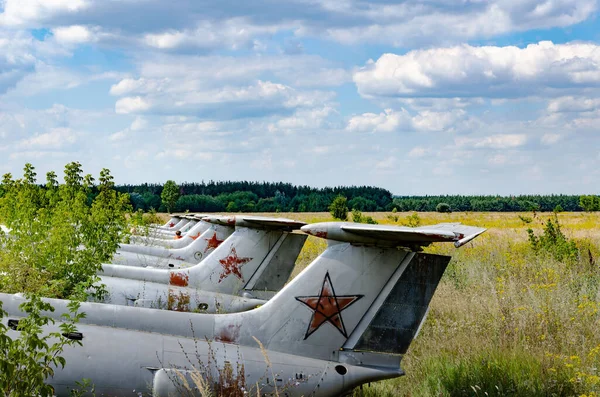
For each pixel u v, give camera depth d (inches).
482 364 394.9
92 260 495.5
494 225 2132.1
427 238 274.4
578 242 1057.5
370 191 5300.2
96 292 438.6
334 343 307.6
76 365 279.9
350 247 307.9
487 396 353.4
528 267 747.4
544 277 673.0
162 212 3491.6
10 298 317.4
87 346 287.0
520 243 1071.6
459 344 438.9
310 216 3698.3
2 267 458.3
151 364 287.7
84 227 535.5
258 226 516.4
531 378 374.3
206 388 275.4
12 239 521.0
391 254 306.8
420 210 5319.9
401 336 307.4
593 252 966.4
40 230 516.1
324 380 299.1
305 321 308.7
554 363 394.0
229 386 288.5
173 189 3134.8
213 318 315.0
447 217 3312.0
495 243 1129.4
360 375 301.6
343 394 302.2
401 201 5457.7
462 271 746.8
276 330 309.7
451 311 540.4
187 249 717.3
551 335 455.8
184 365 290.5
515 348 416.8
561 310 495.8
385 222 2519.7
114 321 310.7
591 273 735.1
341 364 304.2
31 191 556.1
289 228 517.0
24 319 253.0
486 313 513.7
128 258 674.2
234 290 513.3
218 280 513.3
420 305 307.3
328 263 309.0
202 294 480.1
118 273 509.4
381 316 307.0
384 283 307.3
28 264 467.8
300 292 310.5
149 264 680.4
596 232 1536.7
